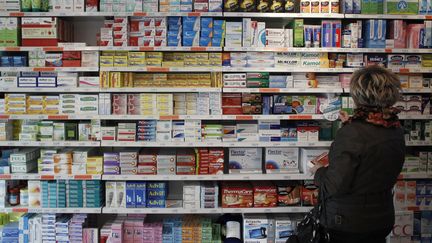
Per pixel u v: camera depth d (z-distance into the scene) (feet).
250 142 12.17
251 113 12.21
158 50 11.86
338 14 11.88
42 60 12.03
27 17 11.88
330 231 7.84
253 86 12.14
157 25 12.00
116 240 11.91
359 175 7.36
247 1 11.98
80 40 13.32
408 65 12.19
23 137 12.12
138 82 12.20
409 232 12.10
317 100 12.28
